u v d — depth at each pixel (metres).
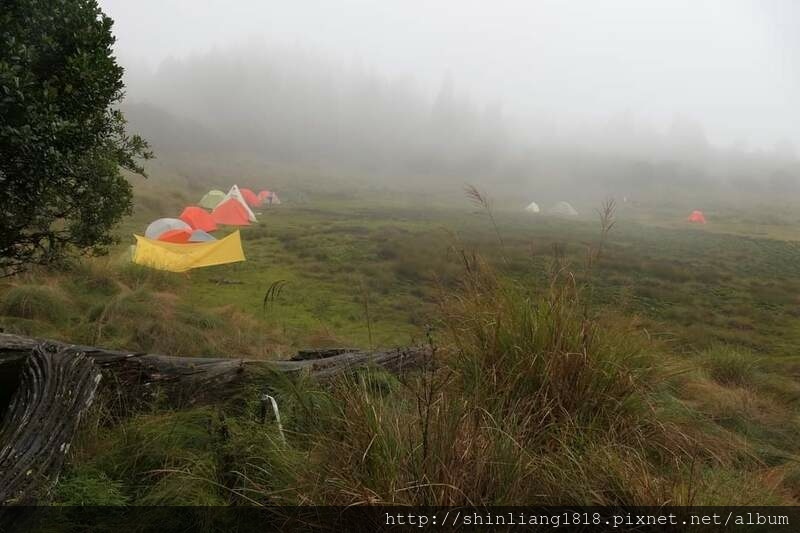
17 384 3.33
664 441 3.12
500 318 3.40
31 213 4.36
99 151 4.86
